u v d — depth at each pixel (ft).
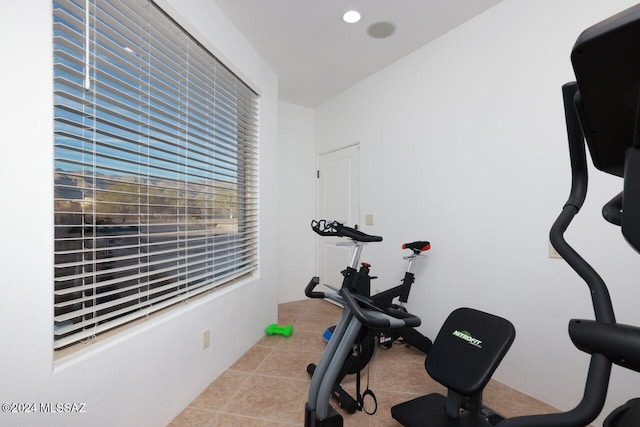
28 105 3.26
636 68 1.25
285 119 12.63
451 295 7.72
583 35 1.31
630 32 1.16
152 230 5.34
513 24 6.42
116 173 4.60
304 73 10.05
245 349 7.98
